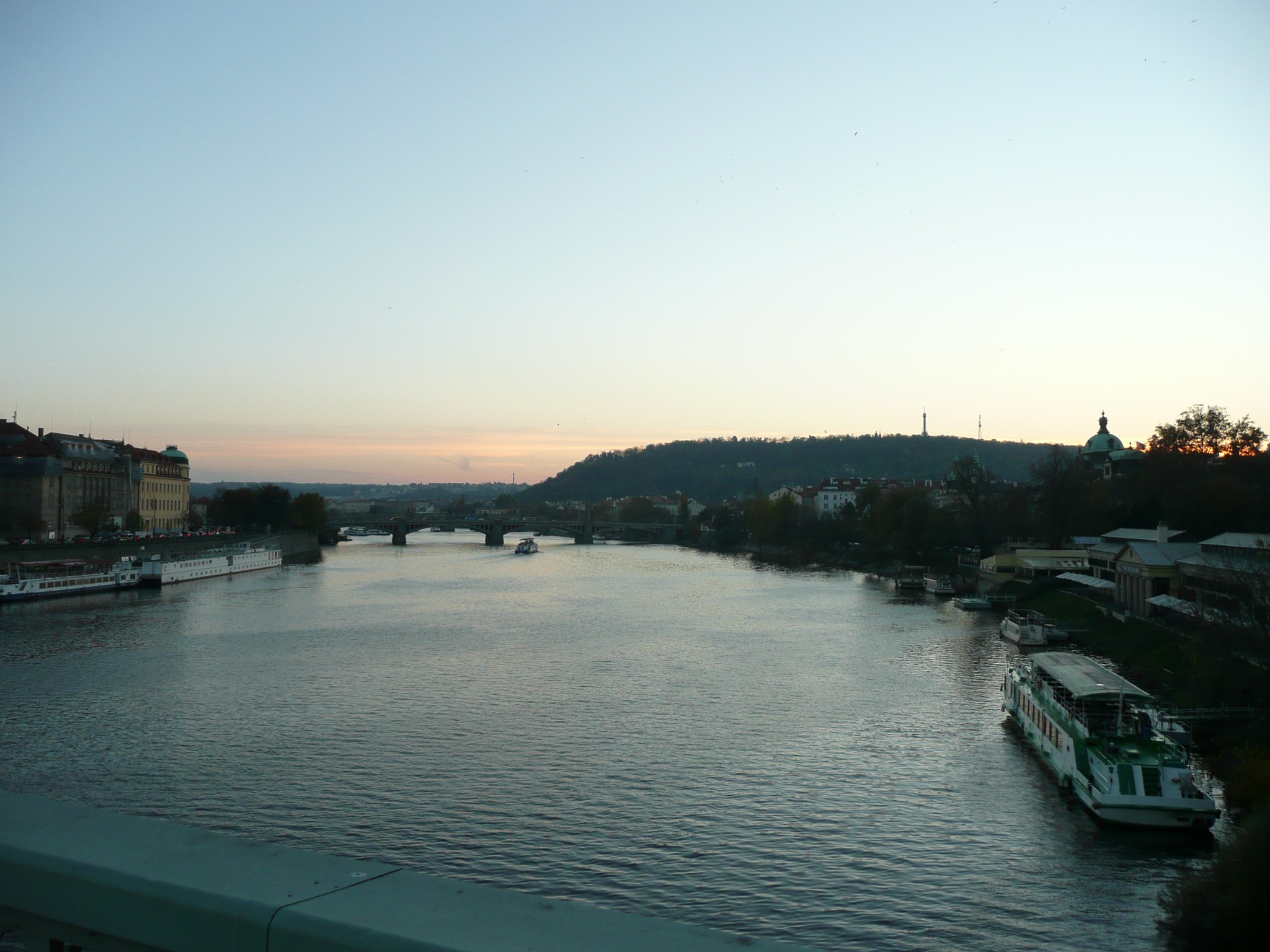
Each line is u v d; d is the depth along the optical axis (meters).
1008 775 67.06
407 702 87.00
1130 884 50.03
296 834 55.34
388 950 6.54
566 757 70.06
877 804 61.19
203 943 7.11
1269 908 39.81
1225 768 67.31
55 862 7.74
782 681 97.19
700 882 49.97
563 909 7.22
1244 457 181.50
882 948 43.75
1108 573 157.50
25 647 116.12
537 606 163.00
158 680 96.25
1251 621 86.38
